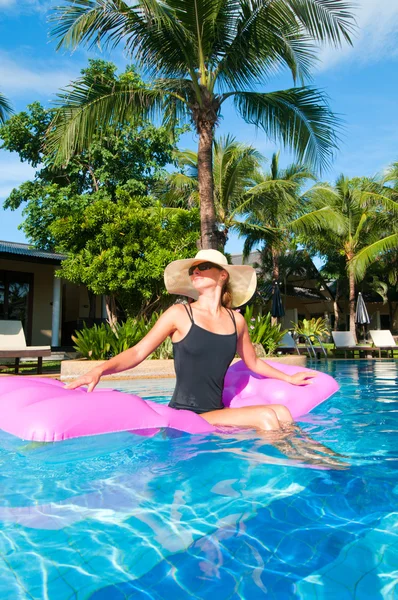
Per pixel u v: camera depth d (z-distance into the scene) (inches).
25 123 668.7
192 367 104.5
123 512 55.0
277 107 338.0
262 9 308.2
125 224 426.0
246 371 144.2
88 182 720.3
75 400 92.0
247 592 38.2
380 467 73.0
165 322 105.2
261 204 645.3
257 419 95.3
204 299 109.2
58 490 62.3
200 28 311.9
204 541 47.4
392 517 53.6
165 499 59.1
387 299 1142.3
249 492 61.6
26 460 74.9
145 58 327.3
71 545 46.7
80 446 81.0
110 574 41.1
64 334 732.7
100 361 264.5
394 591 38.5
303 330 589.6
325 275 1144.8
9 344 335.0
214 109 330.6
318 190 773.3
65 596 37.8
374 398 163.3
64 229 439.5
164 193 701.3
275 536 48.6
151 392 190.1
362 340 1148.5
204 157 327.9
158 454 78.4
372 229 861.8
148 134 671.1
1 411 94.9
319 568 42.4
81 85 325.1
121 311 609.0
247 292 123.3
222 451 80.3
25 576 41.1
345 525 51.5
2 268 589.6
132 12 297.3
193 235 443.5
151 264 410.9
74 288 793.6
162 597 37.8
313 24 312.0
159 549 45.9
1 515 54.2
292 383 136.3
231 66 332.8
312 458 77.2
